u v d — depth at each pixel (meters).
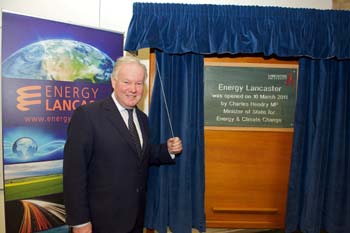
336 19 1.52
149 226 1.63
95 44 1.49
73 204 1.11
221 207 1.73
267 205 1.73
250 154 1.70
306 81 1.60
